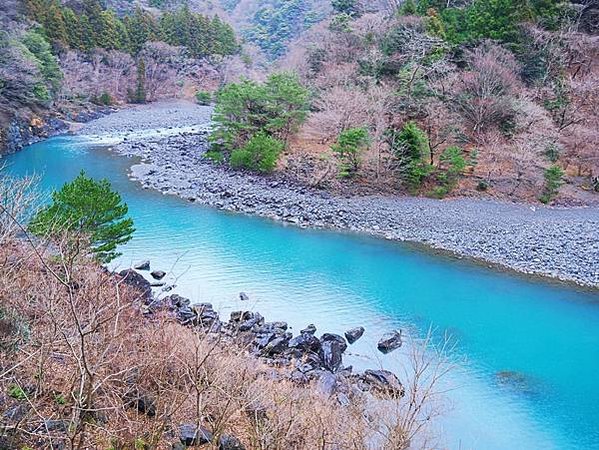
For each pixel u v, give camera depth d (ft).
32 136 169.07
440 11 178.70
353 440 32.58
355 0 218.59
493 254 91.20
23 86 166.40
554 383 56.29
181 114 244.63
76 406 21.93
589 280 82.02
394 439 32.99
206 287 73.61
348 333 62.75
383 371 53.93
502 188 125.29
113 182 126.00
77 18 257.14
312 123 146.30
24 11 222.48
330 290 75.61
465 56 147.95
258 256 86.99
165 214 105.81
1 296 30.86
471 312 71.00
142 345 33.91
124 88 264.31
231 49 331.57
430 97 135.95
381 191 123.95
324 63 170.71
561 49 148.56
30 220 51.72
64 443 25.90
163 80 284.82
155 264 80.07
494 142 130.93
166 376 32.99
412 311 70.64
